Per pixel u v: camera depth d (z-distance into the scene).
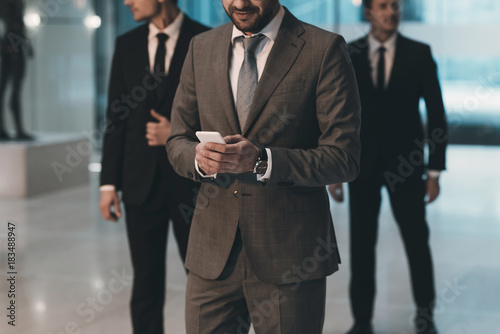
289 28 1.92
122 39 2.98
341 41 1.92
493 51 9.70
